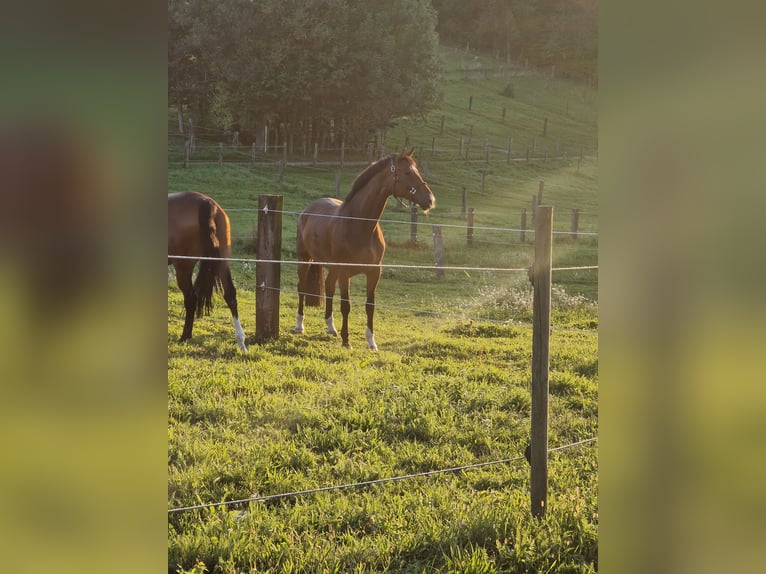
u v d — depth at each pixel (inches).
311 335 350.0
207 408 196.5
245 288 492.7
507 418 200.2
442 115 1969.7
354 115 1599.4
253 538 117.5
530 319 434.0
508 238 803.4
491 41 2888.8
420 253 690.2
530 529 119.9
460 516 126.5
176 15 1526.8
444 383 233.9
